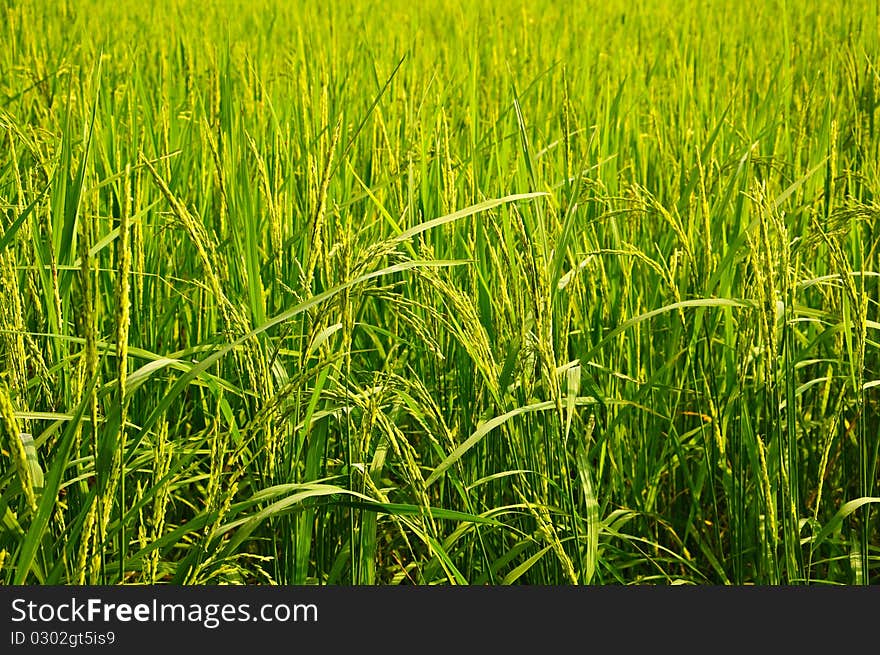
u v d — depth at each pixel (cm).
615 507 376
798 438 377
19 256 358
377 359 414
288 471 282
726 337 369
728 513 344
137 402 368
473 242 336
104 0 961
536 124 536
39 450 288
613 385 386
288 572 294
